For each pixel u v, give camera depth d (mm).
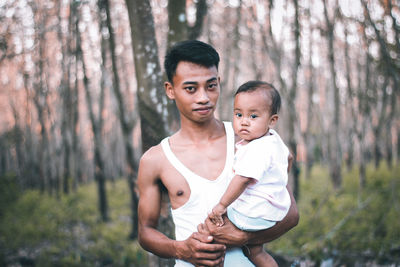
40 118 8188
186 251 1329
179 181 1395
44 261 4195
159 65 2232
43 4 5746
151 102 2176
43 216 6410
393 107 6262
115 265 4184
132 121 6746
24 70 7066
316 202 5855
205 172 1394
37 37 5828
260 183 1360
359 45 4957
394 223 4219
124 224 6348
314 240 4207
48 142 8711
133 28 2201
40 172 9141
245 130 1413
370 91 6078
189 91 1339
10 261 4438
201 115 1354
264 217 1329
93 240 5285
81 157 10711
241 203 1341
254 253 1434
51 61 7238
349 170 8562
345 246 3949
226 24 6691
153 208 1472
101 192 6793
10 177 10188
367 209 4840
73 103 8031
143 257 4168
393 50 4035
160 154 1450
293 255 3977
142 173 1472
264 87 1424
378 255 3658
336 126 7285
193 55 1320
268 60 6359
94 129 6828
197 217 1363
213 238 1308
